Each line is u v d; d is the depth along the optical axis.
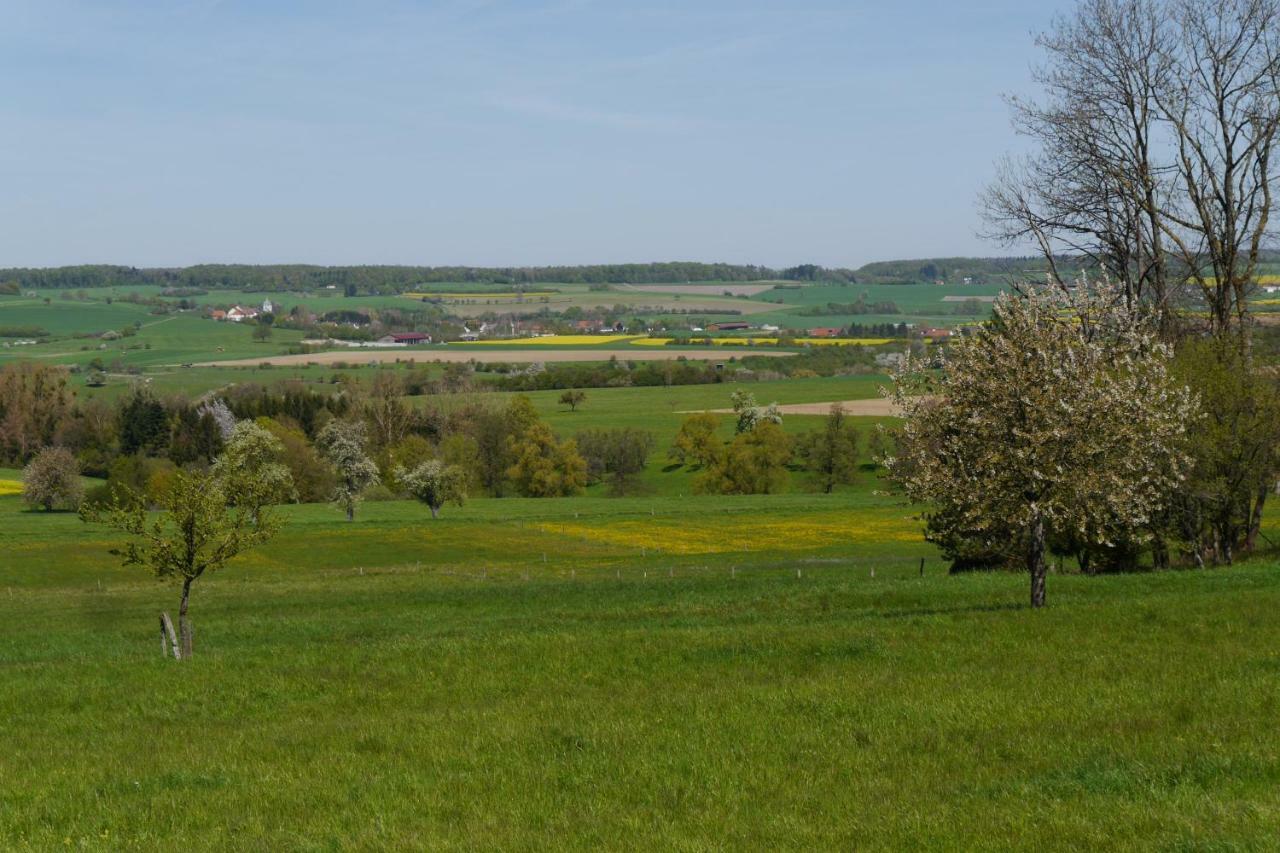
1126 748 16.72
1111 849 12.52
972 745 17.83
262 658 31.62
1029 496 29.80
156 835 15.61
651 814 15.23
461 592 54.06
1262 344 44.81
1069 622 28.08
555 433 152.75
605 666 26.95
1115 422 29.14
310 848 14.35
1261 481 42.94
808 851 13.12
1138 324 31.55
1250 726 17.34
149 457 153.38
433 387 192.88
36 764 20.97
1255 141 42.84
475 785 17.22
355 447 107.94
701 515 93.75
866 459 142.12
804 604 38.66
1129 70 43.88
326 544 81.88
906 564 61.69
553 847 13.74
